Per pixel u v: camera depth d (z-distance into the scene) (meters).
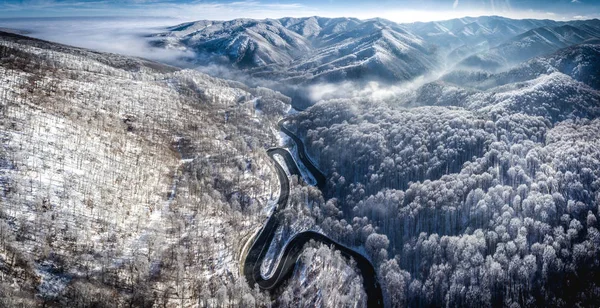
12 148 199.25
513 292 172.62
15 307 126.12
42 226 166.75
